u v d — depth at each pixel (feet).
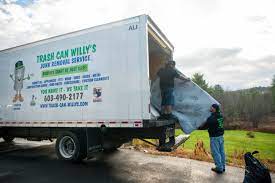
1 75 31.58
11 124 30.07
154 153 32.45
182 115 25.12
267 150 44.96
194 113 24.99
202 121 24.61
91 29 24.62
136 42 22.11
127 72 22.34
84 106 24.56
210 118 24.38
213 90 126.21
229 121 114.32
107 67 23.38
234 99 124.36
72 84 25.46
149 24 22.81
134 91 21.89
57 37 26.89
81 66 24.98
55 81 26.71
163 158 29.71
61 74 26.30
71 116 25.34
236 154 35.32
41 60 27.94
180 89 25.95
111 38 23.38
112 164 26.48
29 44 29.09
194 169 25.17
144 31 21.84
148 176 22.47
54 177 21.85
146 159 29.01
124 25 22.80
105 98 23.31
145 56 21.62
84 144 26.08
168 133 24.11
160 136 23.30
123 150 34.06
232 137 67.51
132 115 21.86
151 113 22.80
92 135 25.61
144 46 21.71
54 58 26.96
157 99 26.17
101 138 26.17
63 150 27.04
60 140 26.99
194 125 24.66
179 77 25.16
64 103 25.89
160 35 25.84
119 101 22.56
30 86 28.60
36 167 25.07
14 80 30.22
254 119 114.62
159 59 28.84
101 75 23.66
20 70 29.71
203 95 25.18
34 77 28.35
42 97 27.55
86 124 24.32
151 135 23.70
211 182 21.27
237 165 27.81
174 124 25.79
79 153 25.71
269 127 96.22
